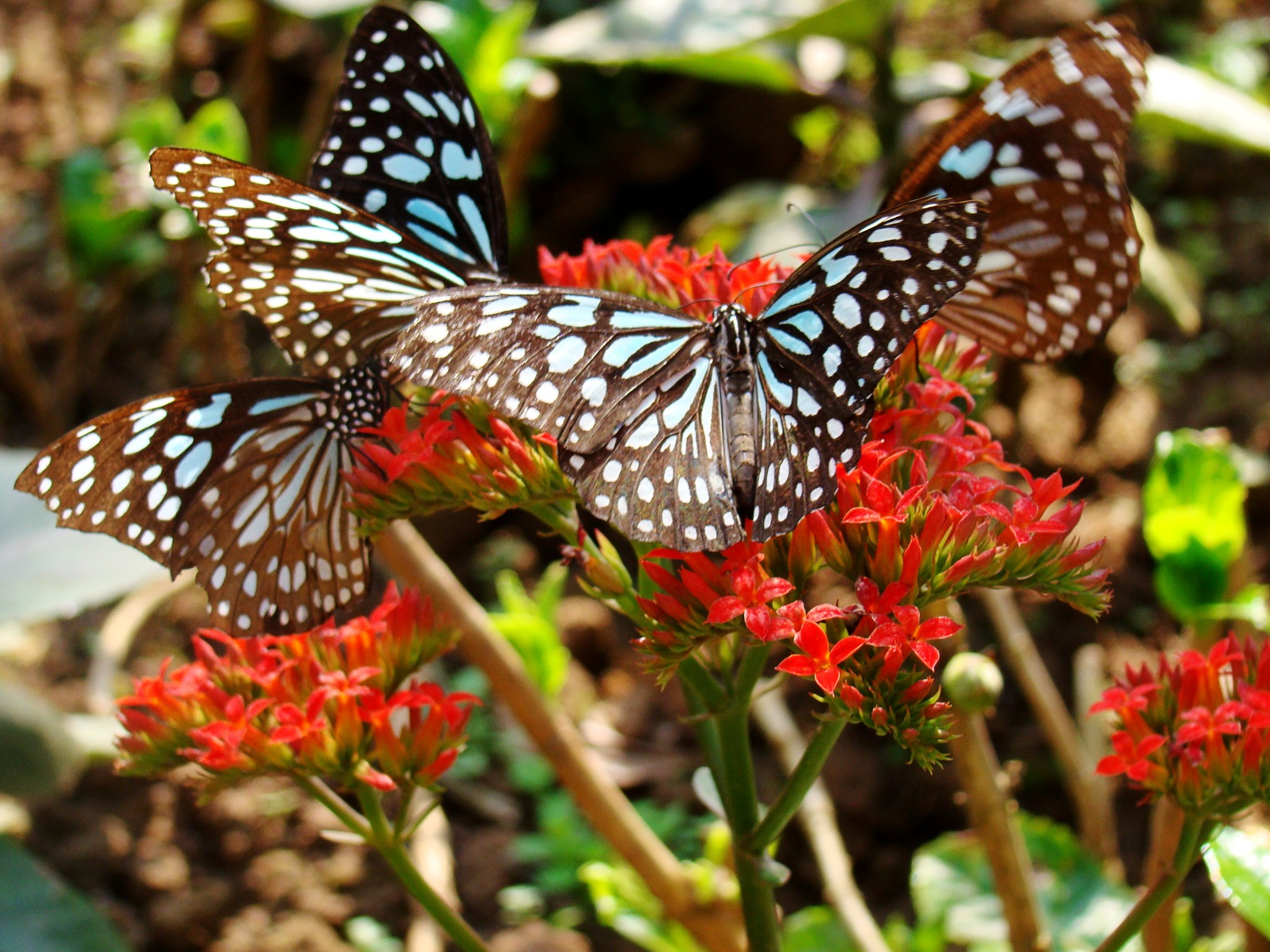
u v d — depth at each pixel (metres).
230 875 0.82
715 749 0.55
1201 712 0.53
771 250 0.91
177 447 0.55
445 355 0.52
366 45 0.56
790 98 1.30
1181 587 0.61
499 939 0.78
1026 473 0.53
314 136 1.13
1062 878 0.65
